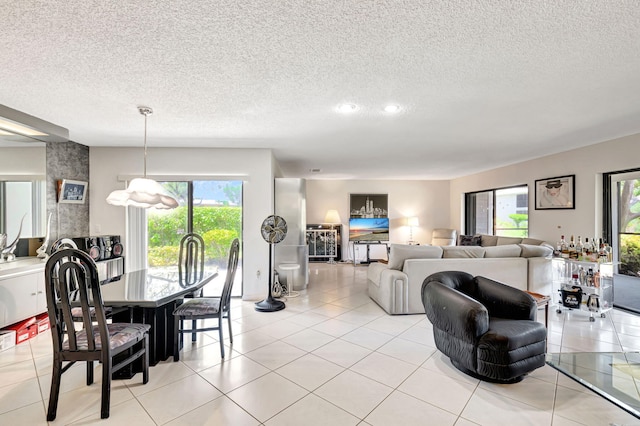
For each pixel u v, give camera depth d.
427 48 1.78
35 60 1.90
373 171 6.85
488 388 2.15
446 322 2.37
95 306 1.87
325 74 2.12
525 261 3.86
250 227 4.53
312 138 3.93
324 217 8.22
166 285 2.74
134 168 4.44
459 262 3.79
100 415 1.86
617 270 4.08
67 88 2.34
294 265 4.78
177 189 4.64
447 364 2.51
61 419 1.84
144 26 1.55
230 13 1.45
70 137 3.83
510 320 2.38
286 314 3.82
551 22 1.53
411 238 8.29
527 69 2.04
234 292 4.67
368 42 1.71
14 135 3.28
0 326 2.86
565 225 4.62
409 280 3.76
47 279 1.83
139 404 1.98
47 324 3.29
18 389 2.17
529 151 4.65
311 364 2.52
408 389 2.14
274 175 5.17
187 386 2.20
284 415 1.86
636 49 1.78
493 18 1.49
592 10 1.43
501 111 2.87
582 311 3.83
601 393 1.63
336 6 1.40
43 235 3.77
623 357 2.07
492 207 6.75
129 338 2.09
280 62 1.95
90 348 1.88
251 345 2.90
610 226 4.08
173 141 4.09
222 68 2.03
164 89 2.37
